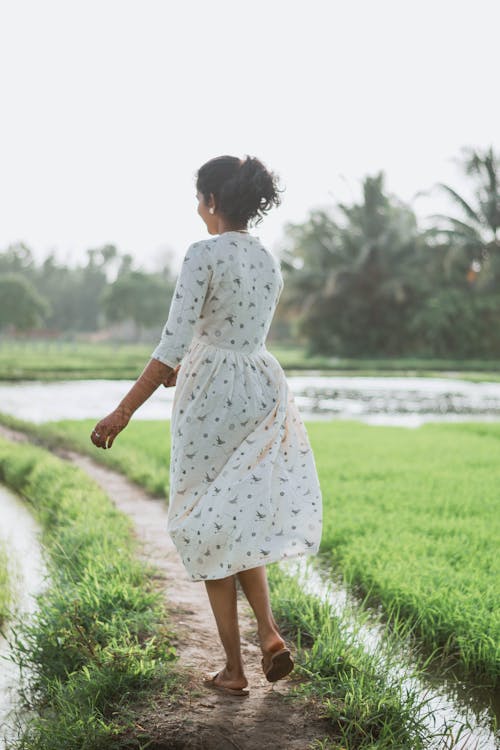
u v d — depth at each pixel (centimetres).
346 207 3769
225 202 254
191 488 248
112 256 10369
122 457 820
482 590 370
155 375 237
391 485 654
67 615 317
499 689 297
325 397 1936
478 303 3356
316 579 429
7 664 314
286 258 3831
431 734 251
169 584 394
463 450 906
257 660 295
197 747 229
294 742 231
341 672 276
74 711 251
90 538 442
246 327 250
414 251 3631
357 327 3616
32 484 674
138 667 270
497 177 3412
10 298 5822
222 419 245
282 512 245
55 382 2408
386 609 368
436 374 2812
